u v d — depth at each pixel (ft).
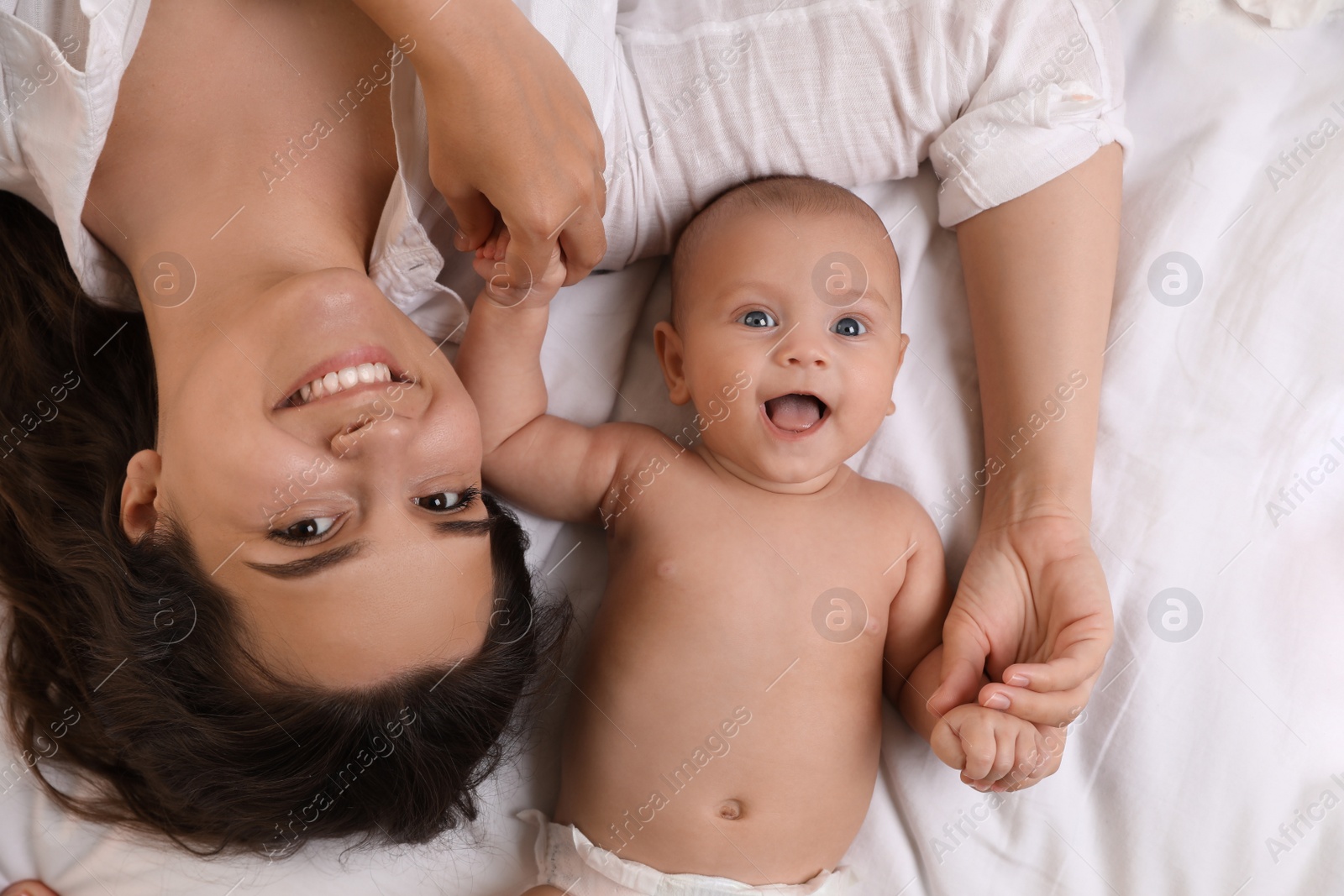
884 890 4.23
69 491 3.87
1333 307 4.16
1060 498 3.97
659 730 3.85
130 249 3.49
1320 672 4.03
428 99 3.11
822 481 4.07
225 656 3.24
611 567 4.19
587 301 4.40
